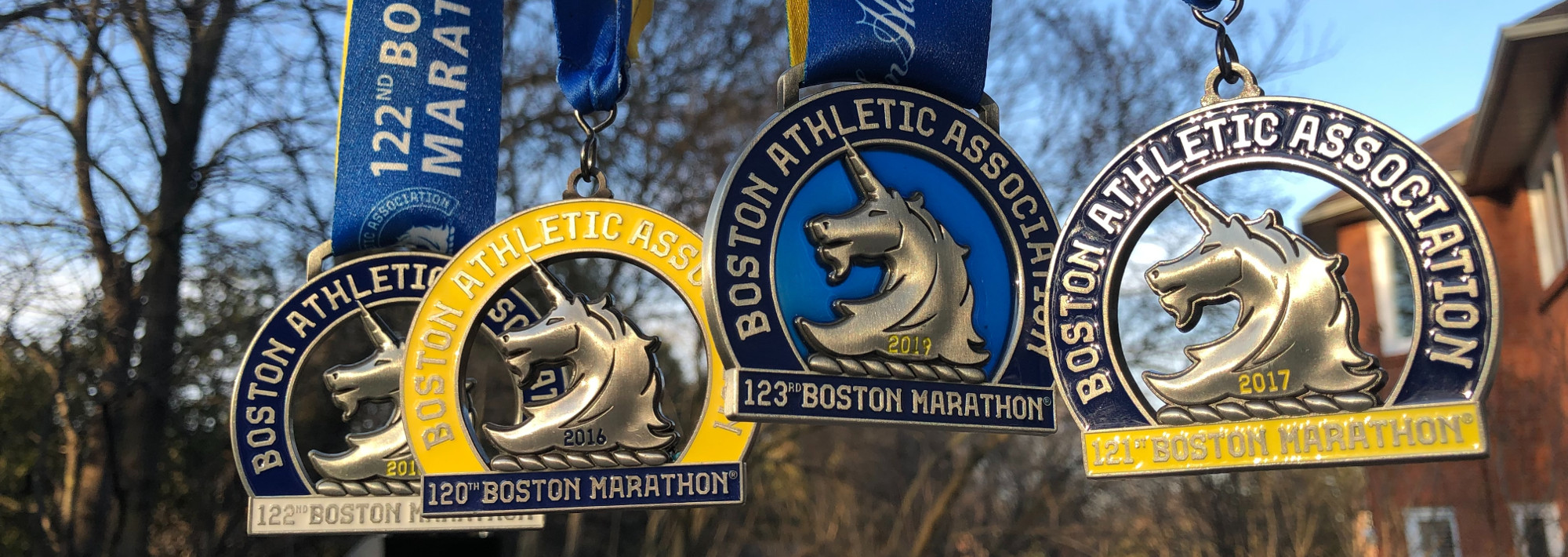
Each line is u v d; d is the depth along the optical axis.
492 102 6.06
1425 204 3.13
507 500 4.46
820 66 3.94
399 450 5.54
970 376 3.87
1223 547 13.29
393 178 5.78
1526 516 12.47
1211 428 3.32
